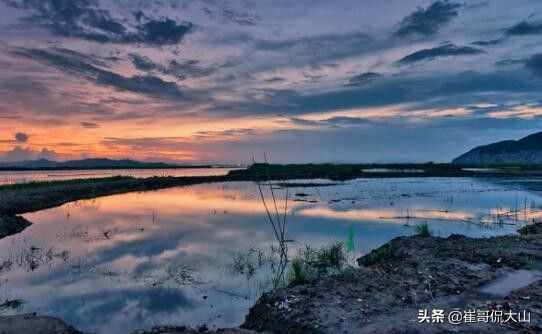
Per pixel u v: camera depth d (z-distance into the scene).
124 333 10.09
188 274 14.84
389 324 8.88
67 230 24.20
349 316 9.45
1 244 20.33
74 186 51.66
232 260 16.69
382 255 16.42
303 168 91.62
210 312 11.47
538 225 22.38
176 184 68.06
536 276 12.26
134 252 18.38
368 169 107.00
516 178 75.19
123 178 77.12
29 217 29.78
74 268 15.76
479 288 11.34
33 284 13.92
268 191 50.31
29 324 9.63
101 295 12.84
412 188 52.31
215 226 25.34
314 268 14.88
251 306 11.91
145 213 31.73
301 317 9.58
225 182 71.12
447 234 22.39
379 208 33.16
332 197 41.72
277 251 18.14
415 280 12.22
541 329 8.36
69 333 9.44
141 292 13.11
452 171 97.62
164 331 9.77
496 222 26.30
